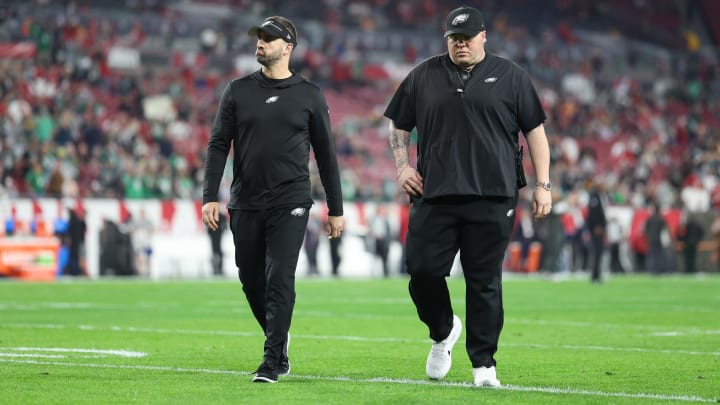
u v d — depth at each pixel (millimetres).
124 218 102062
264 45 28812
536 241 123000
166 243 104312
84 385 26984
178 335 43531
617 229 125125
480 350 28016
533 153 28422
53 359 33625
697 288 91000
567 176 135625
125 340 40938
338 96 161750
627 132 172875
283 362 29719
